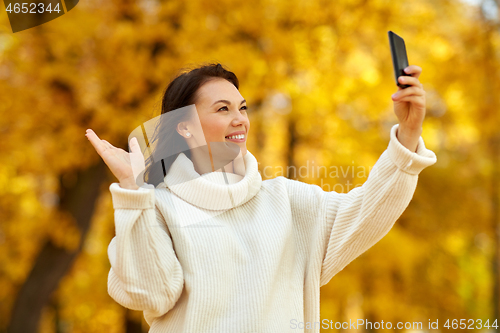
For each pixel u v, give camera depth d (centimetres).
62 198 1337
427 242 1695
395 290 1720
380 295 1648
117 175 301
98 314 1902
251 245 332
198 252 315
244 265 323
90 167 1284
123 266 287
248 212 347
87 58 1106
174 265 305
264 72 1167
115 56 1064
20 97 1096
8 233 1447
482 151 1706
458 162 1738
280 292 329
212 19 1148
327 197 366
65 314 1889
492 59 1500
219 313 307
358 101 1335
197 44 1080
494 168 1673
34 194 1526
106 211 1602
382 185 322
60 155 1163
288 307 331
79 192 1291
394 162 316
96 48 1069
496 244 1761
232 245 323
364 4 1224
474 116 1551
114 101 1096
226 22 1145
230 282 316
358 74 1338
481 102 1532
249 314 307
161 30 1058
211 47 1087
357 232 331
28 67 1059
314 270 348
